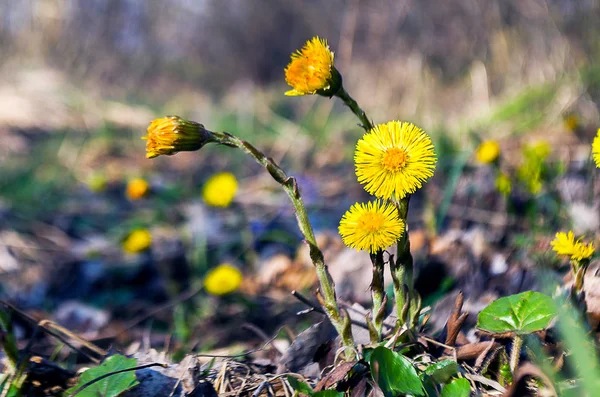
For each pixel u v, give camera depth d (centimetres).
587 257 29
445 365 28
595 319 32
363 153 27
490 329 29
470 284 46
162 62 259
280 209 83
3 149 139
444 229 59
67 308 64
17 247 81
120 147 145
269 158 28
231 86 262
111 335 55
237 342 50
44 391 32
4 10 228
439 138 92
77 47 234
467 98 139
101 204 100
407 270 29
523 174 57
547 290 30
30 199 102
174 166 131
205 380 32
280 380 32
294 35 257
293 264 63
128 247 62
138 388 31
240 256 71
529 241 50
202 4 267
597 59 115
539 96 112
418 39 163
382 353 27
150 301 64
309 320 52
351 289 52
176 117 29
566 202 55
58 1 235
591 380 24
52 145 139
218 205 62
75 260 76
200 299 60
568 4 128
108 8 244
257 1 260
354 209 27
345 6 236
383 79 164
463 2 153
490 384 29
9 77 201
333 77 29
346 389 29
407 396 27
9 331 31
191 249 73
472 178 70
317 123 149
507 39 137
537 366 28
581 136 83
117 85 236
